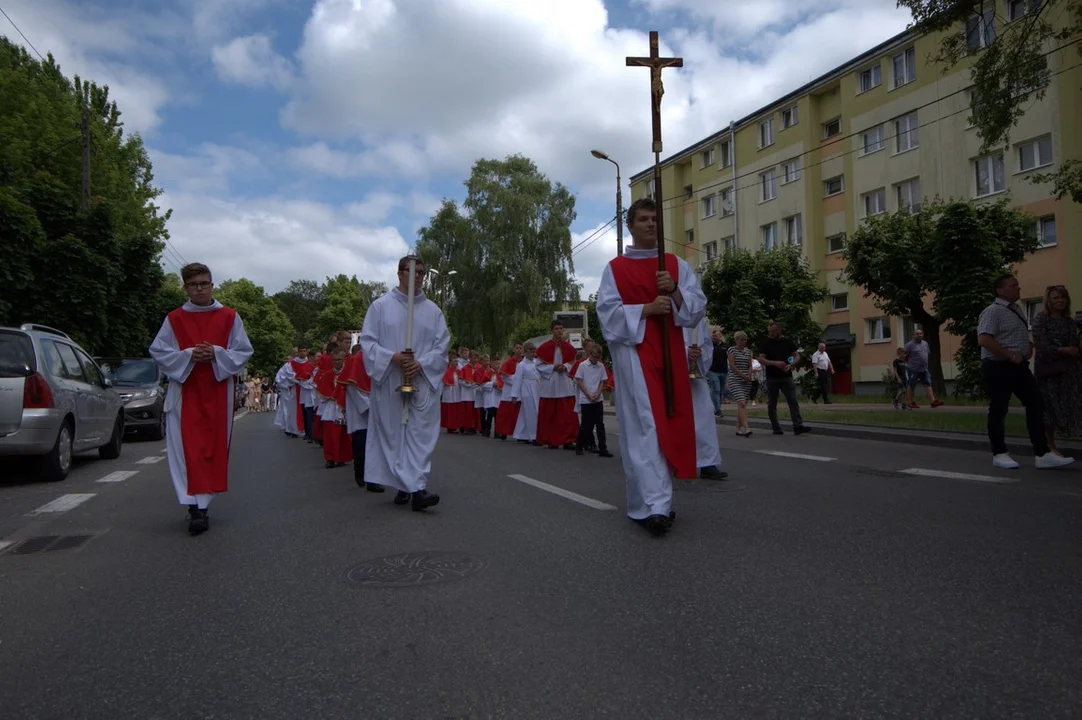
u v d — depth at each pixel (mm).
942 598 3906
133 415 15930
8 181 20906
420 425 6781
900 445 11398
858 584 4172
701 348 6543
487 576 4555
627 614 3812
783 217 37000
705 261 42375
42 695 3105
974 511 6098
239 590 4477
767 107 37562
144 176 37812
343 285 92750
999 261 21875
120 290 24359
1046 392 8508
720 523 5805
